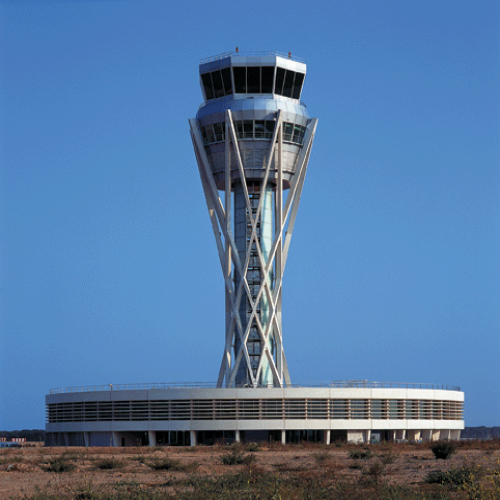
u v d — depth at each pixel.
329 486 35.56
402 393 104.25
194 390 98.38
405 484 42.62
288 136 106.12
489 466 51.72
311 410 98.88
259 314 105.25
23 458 70.44
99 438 102.75
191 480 40.97
